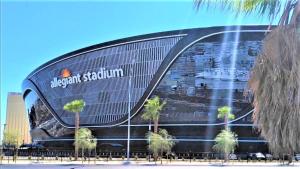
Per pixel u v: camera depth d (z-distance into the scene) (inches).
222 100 3321.9
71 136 4067.4
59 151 3567.9
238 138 3248.0
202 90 3373.5
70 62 4015.8
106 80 3745.1
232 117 3041.3
